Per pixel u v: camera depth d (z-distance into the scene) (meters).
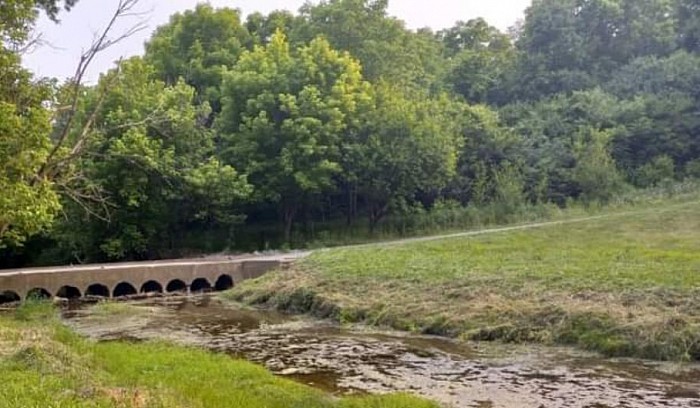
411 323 18.94
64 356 12.87
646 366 14.05
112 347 15.92
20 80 17.53
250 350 17.06
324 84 43.12
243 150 40.66
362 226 44.34
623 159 49.56
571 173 45.56
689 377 13.16
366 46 53.88
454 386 13.05
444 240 31.47
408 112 42.34
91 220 37.53
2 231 18.20
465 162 47.22
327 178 40.22
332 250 31.12
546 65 63.25
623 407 11.40
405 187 42.12
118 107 36.50
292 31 56.31
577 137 48.72
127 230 38.16
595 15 63.88
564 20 64.06
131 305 25.62
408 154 41.66
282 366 15.20
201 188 38.28
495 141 47.78
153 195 38.62
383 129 41.97
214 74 49.47
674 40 63.16
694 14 63.44
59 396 9.23
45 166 19.08
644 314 15.72
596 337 15.54
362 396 12.41
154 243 40.34
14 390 9.40
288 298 23.64
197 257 38.25
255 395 11.77
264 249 40.53
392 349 16.66
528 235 31.02
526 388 12.73
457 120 47.66
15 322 19.95
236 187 38.88
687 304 15.82
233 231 42.78
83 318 22.84
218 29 52.56
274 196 40.47
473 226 40.34
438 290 20.61
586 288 18.11
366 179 42.03
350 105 41.69
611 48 63.88
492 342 16.80
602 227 31.88
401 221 43.38
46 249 41.12
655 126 50.19
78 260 39.38
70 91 20.08
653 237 27.89
